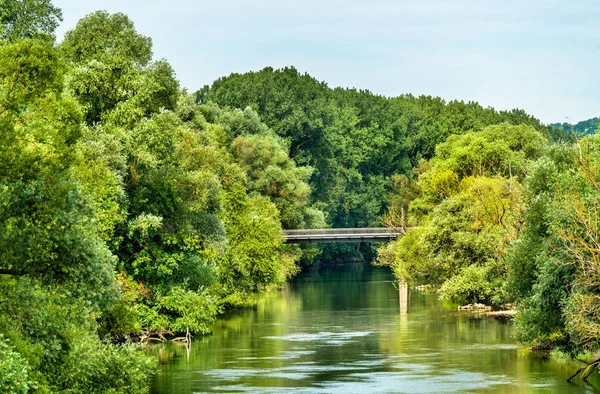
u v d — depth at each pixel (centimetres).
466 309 8831
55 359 3600
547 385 4831
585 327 4584
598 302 4612
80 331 3903
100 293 3647
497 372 5256
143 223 6619
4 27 5412
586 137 5388
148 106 7538
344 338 6825
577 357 5653
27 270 3425
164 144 7075
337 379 5081
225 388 4828
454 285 8581
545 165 5719
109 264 3856
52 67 3441
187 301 6894
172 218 7269
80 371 3850
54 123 3491
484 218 8662
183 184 7425
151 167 6975
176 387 4859
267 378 5131
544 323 5144
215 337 6988
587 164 5191
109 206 6256
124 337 6444
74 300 3594
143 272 6944
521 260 5525
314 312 8825
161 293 6988
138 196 6956
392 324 7681
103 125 7231
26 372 3094
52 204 3331
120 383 4288
